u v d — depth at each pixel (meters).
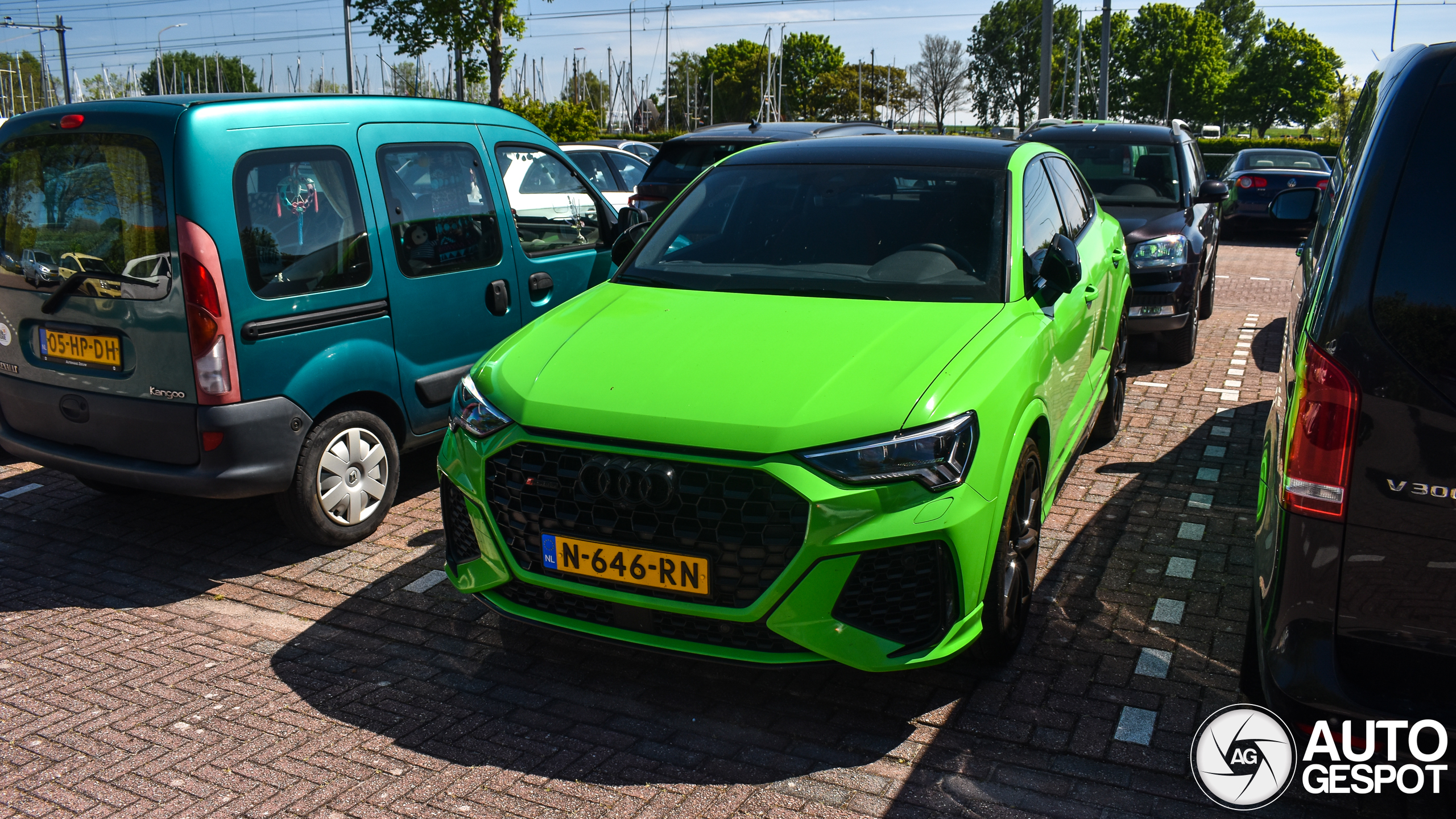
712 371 3.28
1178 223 8.02
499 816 2.90
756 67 107.75
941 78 95.31
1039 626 3.94
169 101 4.30
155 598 4.33
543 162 5.92
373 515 4.89
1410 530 2.38
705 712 3.43
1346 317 2.41
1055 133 9.41
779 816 2.89
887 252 4.02
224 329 4.21
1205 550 4.61
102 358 4.45
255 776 3.10
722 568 3.05
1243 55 122.44
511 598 3.45
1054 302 4.09
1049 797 2.96
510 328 5.58
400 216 4.96
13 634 4.02
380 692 3.58
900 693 3.50
